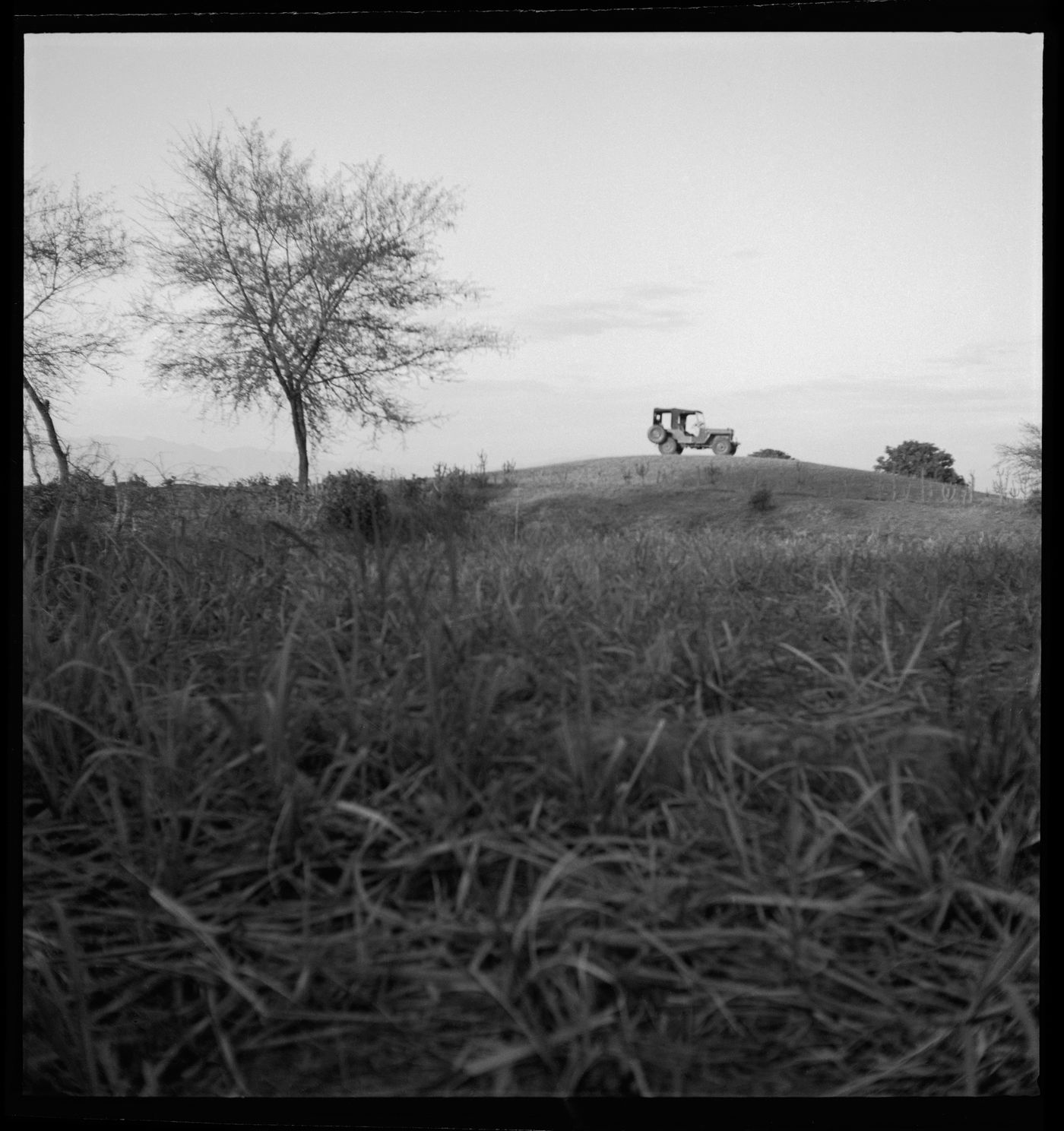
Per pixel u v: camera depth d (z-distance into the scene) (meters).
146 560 3.81
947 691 2.58
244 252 15.77
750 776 2.16
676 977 1.71
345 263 15.77
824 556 5.22
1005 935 1.80
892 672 2.63
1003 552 5.07
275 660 2.59
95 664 2.59
